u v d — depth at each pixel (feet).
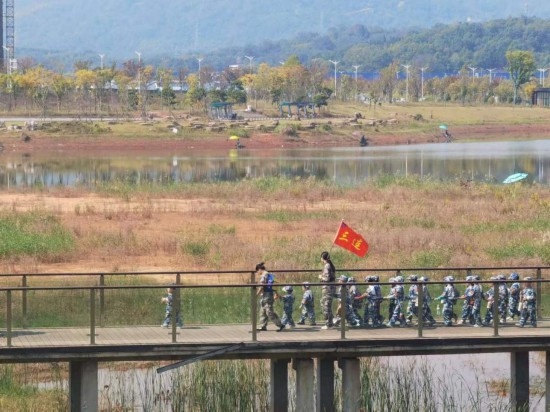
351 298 179.01
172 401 171.01
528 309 180.86
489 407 172.35
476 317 182.19
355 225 359.87
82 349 161.07
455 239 321.52
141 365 201.77
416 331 174.91
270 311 174.09
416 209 401.70
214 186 497.87
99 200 452.76
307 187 484.74
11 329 171.63
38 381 189.88
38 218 368.68
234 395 170.09
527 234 333.62
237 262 290.35
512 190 466.70
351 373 167.63
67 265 294.25
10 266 288.30
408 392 170.19
